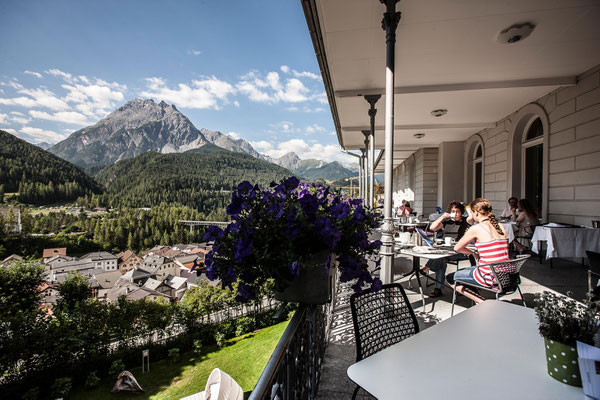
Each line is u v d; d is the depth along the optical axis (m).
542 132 7.20
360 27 4.08
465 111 7.73
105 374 20.47
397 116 8.12
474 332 1.40
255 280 1.22
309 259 1.19
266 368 0.84
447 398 0.91
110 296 49.31
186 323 24.03
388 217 3.23
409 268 5.44
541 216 6.87
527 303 3.58
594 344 0.95
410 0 3.57
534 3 3.62
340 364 2.42
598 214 5.37
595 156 5.40
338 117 8.06
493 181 9.12
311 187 1.41
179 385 17.23
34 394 18.17
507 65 5.21
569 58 4.98
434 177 12.93
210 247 1.22
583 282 4.42
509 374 1.04
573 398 0.91
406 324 1.74
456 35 4.28
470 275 3.02
